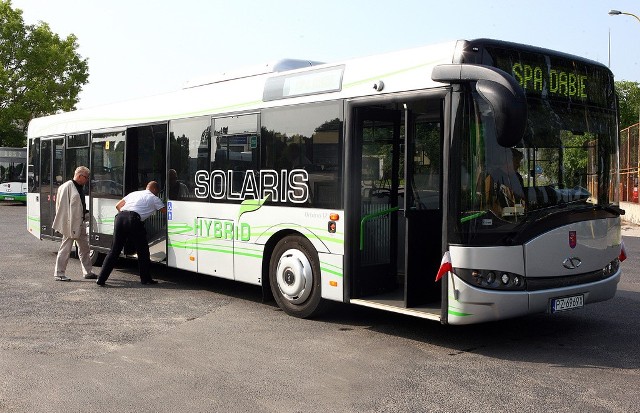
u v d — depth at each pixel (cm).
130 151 1201
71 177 1391
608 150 777
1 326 811
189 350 706
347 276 788
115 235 1102
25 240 1841
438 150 768
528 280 687
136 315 877
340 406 536
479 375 621
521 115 602
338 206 797
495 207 669
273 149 891
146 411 525
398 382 599
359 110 788
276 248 891
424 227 755
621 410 527
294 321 846
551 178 712
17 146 4453
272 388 581
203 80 1055
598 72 774
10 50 4297
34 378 607
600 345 736
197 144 1030
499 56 689
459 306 670
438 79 675
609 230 763
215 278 1201
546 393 569
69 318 858
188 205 1045
